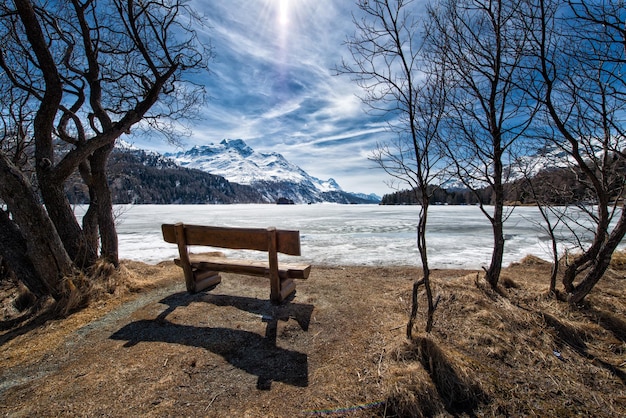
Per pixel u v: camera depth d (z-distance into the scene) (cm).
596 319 341
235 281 512
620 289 454
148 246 1083
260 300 417
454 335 312
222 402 220
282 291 411
